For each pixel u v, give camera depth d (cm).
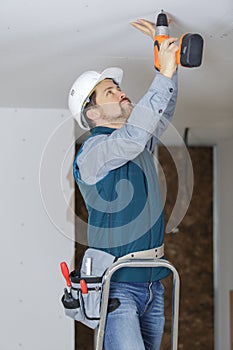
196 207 761
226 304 731
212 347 759
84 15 305
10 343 560
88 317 307
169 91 296
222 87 474
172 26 327
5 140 565
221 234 748
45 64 400
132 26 323
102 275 309
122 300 306
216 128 668
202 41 290
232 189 721
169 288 749
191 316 754
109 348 303
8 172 564
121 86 470
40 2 287
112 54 378
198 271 759
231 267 721
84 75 334
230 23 320
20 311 562
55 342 565
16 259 562
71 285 315
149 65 406
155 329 323
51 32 331
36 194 566
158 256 315
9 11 298
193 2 289
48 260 566
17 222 563
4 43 351
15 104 549
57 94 502
